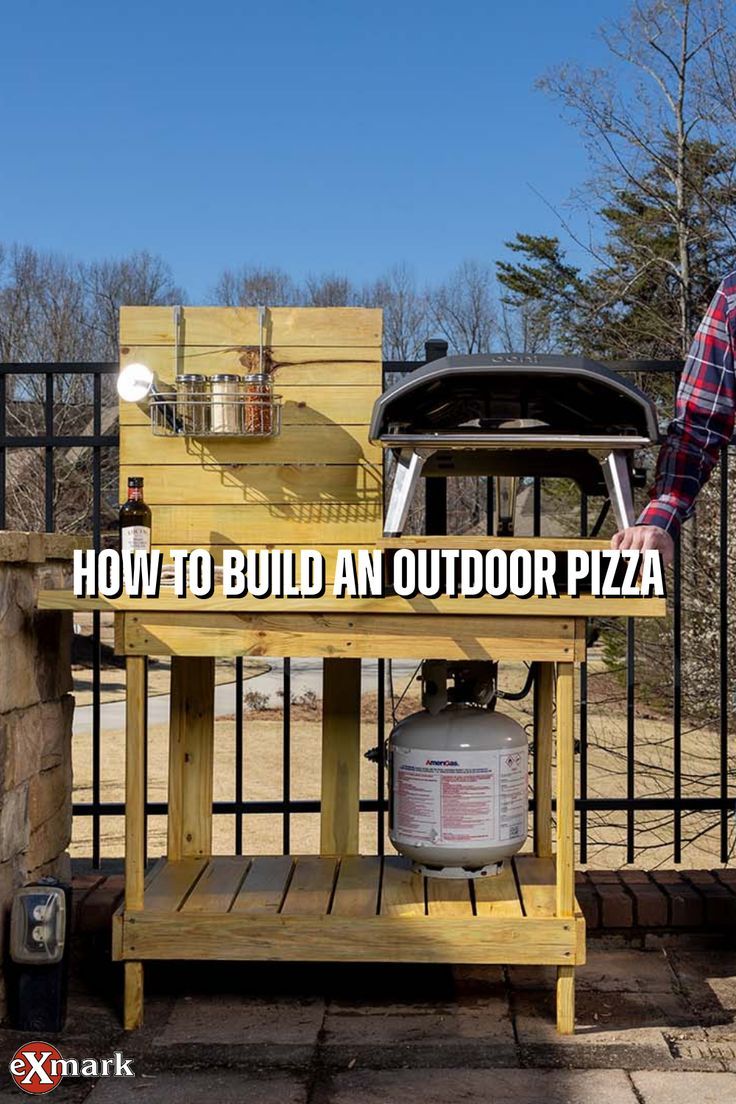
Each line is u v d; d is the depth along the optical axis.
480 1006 2.37
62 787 2.58
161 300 27.44
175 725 2.71
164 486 2.58
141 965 2.26
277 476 2.58
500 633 2.19
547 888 2.44
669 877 2.86
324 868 2.61
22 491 13.52
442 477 2.78
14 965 2.23
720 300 2.13
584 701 3.12
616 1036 2.21
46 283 23.97
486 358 2.17
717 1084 1.99
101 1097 1.96
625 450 2.25
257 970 2.54
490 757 2.43
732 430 2.17
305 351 2.59
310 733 9.30
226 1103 1.93
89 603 2.21
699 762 6.74
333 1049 2.16
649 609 2.13
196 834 2.72
